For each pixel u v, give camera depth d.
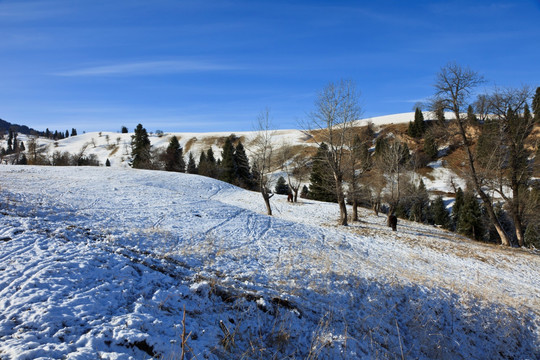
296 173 47.88
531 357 8.80
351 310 8.16
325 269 10.57
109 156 105.94
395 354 7.05
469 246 20.98
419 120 71.69
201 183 40.28
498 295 11.57
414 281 11.11
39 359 3.66
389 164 30.48
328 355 5.96
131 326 4.74
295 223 20.59
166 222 14.23
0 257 6.18
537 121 20.97
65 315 4.68
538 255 20.14
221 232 14.33
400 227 27.42
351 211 33.91
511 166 22.12
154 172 41.28
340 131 23.89
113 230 10.64
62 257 6.52
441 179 59.06
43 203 12.84
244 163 60.75
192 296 6.29
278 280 8.97
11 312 4.50
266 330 6.10
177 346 4.66
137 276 6.56
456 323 9.11
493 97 20.84
